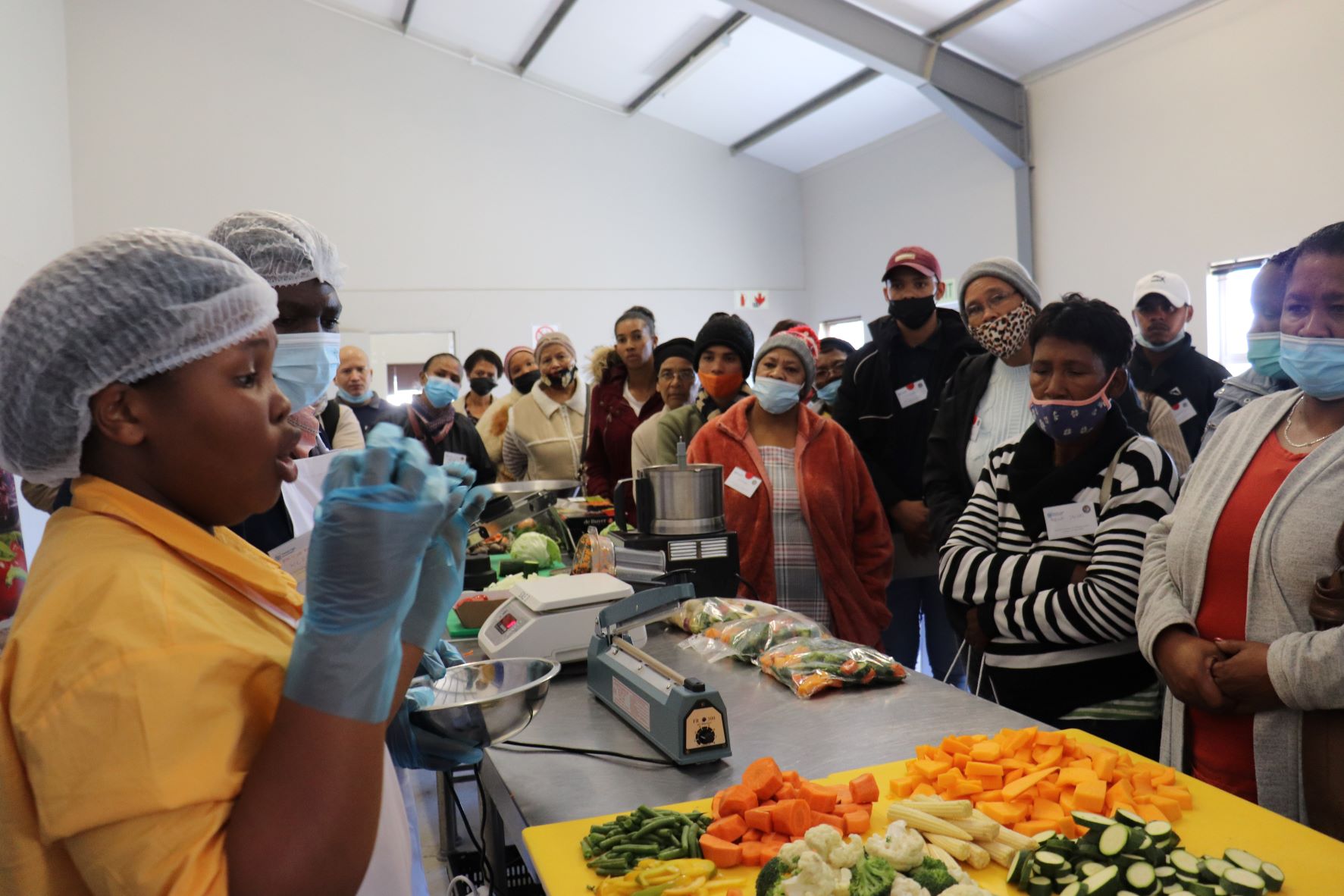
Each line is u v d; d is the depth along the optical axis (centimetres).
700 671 179
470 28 848
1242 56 525
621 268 947
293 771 62
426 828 249
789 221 1003
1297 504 141
